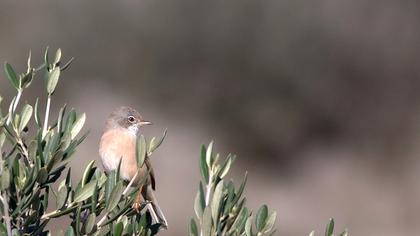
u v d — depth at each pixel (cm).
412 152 2595
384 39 2769
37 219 391
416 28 2756
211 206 386
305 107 2727
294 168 2633
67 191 392
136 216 426
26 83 413
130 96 2675
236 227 395
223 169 405
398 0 2762
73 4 2662
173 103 2728
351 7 2745
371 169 2556
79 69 2639
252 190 2453
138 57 2725
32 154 395
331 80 2731
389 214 2303
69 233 381
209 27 2769
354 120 2730
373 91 2762
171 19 2769
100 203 407
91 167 414
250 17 2745
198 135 2605
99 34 2691
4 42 2606
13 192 387
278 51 2734
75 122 419
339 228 2280
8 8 2617
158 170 2142
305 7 2731
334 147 2683
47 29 2652
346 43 2748
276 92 2734
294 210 2334
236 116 2711
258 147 2689
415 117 2695
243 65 2736
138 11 2748
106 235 395
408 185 2422
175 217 1966
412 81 2756
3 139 394
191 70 2761
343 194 2408
